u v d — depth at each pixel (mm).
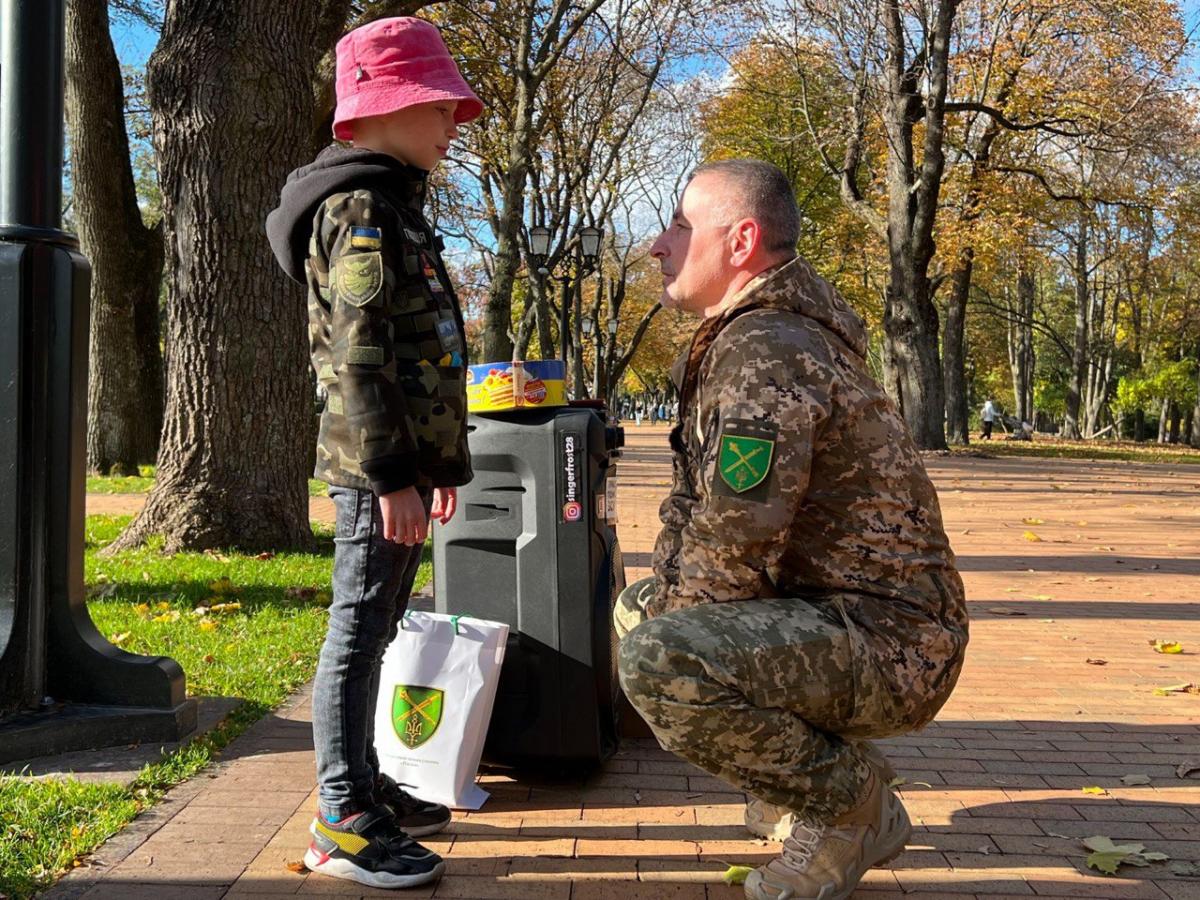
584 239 24422
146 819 3072
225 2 7430
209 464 7828
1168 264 44062
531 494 3324
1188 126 26125
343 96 2752
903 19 23859
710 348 2500
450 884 2709
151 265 16625
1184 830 3180
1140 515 13148
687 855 2914
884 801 2670
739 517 2338
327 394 2680
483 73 19297
